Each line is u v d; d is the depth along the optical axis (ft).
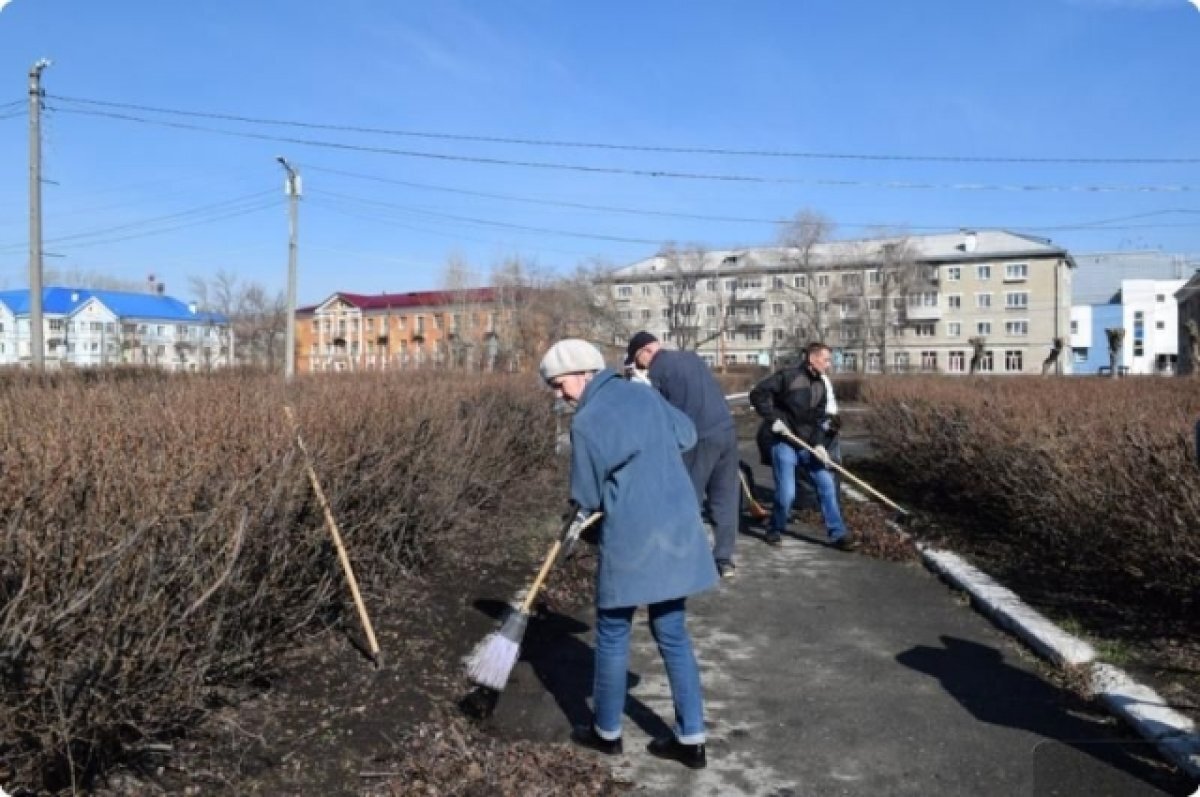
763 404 25.64
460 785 11.03
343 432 18.26
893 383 61.36
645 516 11.74
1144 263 322.34
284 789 10.78
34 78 68.95
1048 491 21.54
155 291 305.53
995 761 11.94
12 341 262.06
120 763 10.84
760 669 15.49
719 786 11.35
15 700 9.71
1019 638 16.83
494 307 195.11
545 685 14.51
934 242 273.33
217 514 12.30
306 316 291.38
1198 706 12.85
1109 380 48.06
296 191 89.30
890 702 13.98
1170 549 16.71
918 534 25.55
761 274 272.92
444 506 20.72
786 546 25.41
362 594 17.48
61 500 10.87
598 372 12.68
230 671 12.94
